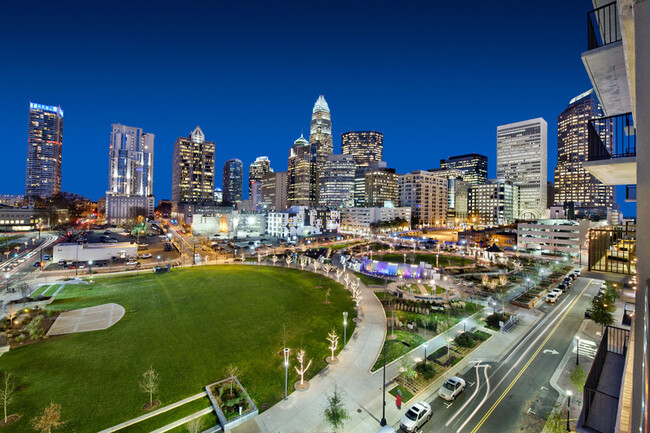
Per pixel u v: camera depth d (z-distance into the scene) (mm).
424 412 23734
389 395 27250
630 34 9180
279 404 25875
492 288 60969
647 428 6102
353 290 54125
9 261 86500
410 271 71688
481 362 32844
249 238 155375
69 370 30000
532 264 87625
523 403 26297
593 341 36969
